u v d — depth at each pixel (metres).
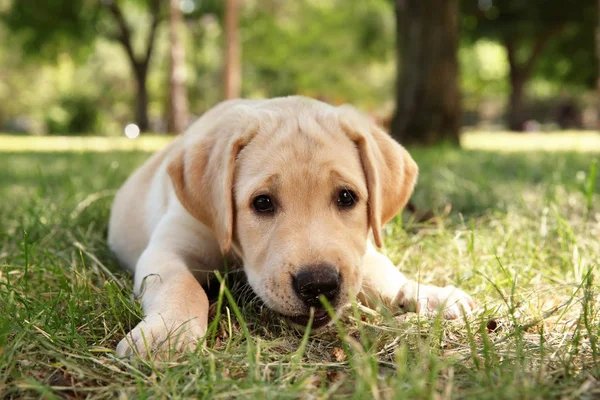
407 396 0.39
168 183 0.66
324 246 0.51
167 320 0.49
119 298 0.53
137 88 5.35
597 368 0.44
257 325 0.52
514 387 0.41
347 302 0.51
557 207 0.82
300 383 0.42
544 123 8.82
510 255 0.66
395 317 0.54
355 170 0.56
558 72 6.75
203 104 7.69
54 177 1.29
